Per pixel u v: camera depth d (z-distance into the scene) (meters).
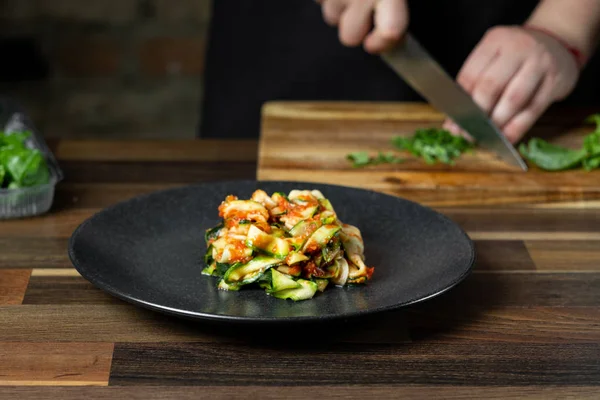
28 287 0.89
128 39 1.96
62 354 0.81
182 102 2.00
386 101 1.46
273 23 1.45
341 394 0.77
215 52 1.49
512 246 0.98
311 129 1.23
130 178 1.11
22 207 1.00
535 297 0.89
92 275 0.83
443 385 0.78
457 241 0.90
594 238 1.00
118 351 0.81
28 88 1.97
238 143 1.22
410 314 0.86
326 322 0.78
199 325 0.84
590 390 0.78
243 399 0.77
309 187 1.00
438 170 1.12
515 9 1.40
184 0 1.94
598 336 0.84
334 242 0.86
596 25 1.27
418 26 1.41
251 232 0.85
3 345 0.81
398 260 0.90
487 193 1.08
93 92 1.98
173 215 0.96
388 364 0.80
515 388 0.78
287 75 1.47
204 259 0.90
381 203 0.98
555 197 1.08
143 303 0.79
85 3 1.93
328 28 1.44
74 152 1.17
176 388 0.77
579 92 1.45
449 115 1.19
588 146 1.14
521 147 1.18
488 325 0.85
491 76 1.20
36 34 1.95
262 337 0.83
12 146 1.03
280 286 0.84
